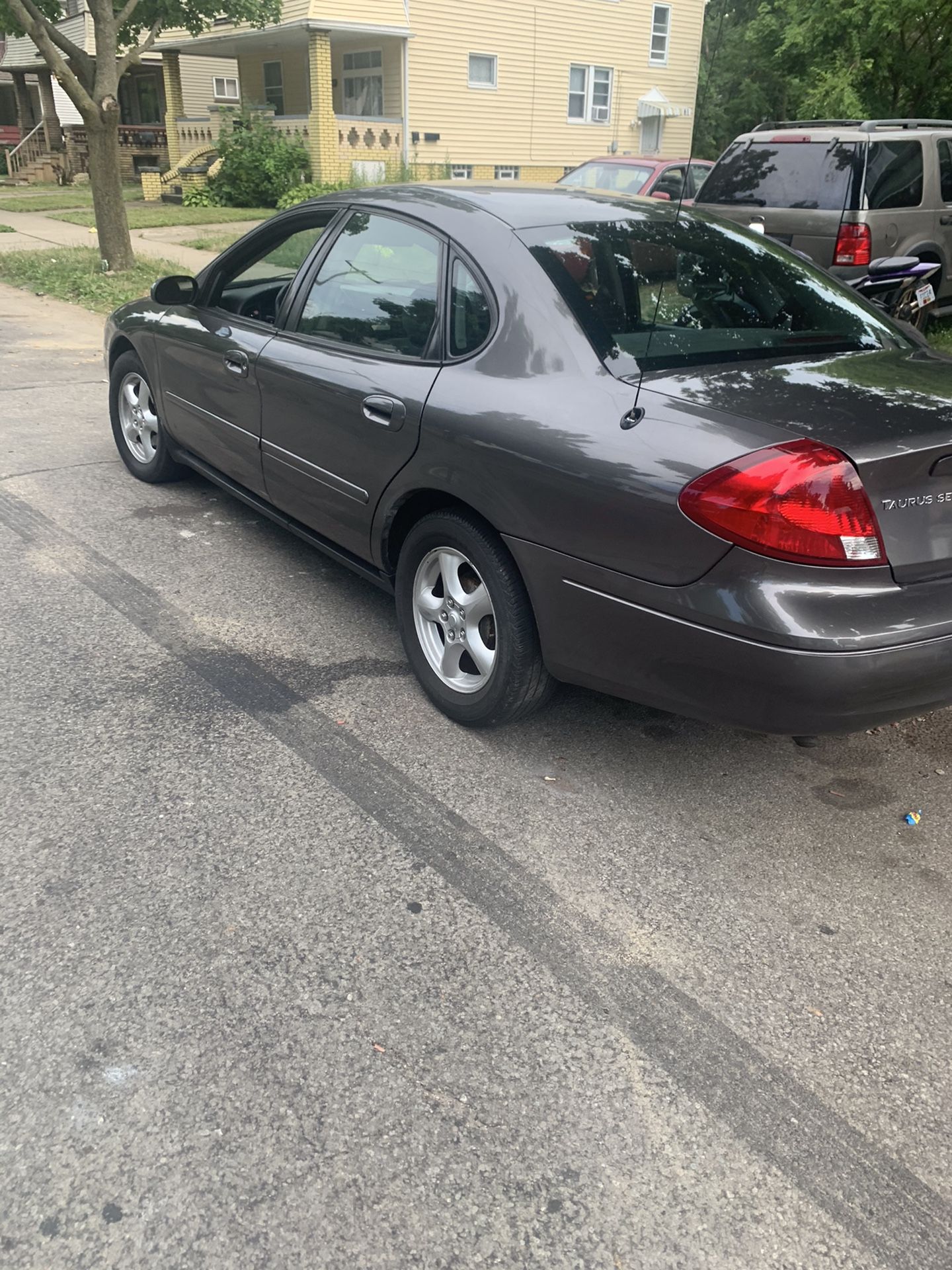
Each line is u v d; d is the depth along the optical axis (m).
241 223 18.72
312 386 3.86
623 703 3.79
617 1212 1.96
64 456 6.34
